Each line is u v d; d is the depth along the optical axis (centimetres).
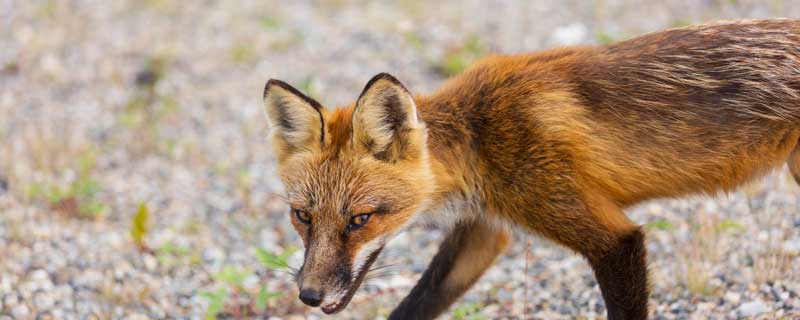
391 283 1186
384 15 2302
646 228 1125
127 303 1152
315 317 1111
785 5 1981
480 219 916
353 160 845
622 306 853
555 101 852
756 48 883
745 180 910
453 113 885
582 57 895
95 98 1981
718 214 1225
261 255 1084
